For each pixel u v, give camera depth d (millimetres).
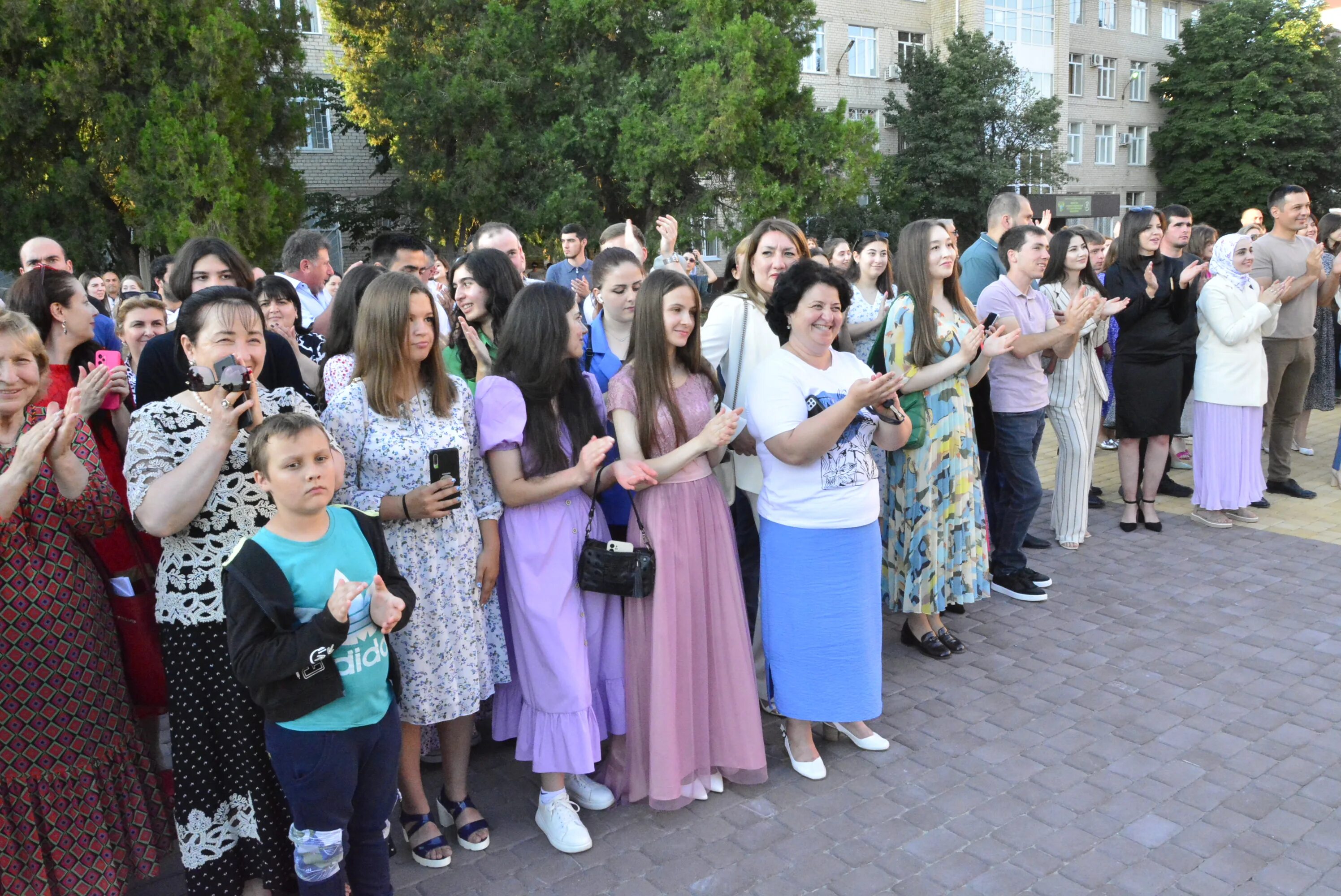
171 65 18125
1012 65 30203
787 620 3434
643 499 3252
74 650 2537
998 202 5715
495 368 3189
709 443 3066
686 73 21047
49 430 2371
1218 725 3754
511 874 2967
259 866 2625
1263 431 8133
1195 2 43281
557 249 21625
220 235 17062
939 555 4312
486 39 20891
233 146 18062
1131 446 6039
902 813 3244
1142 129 41969
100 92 17250
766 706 4098
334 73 22891
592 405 3260
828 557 3354
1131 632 4652
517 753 3166
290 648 2244
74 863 2564
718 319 3893
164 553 2561
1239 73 38875
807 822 3211
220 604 2527
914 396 4164
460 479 2809
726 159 21750
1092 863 2939
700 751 3352
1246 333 5789
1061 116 37281
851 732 3686
